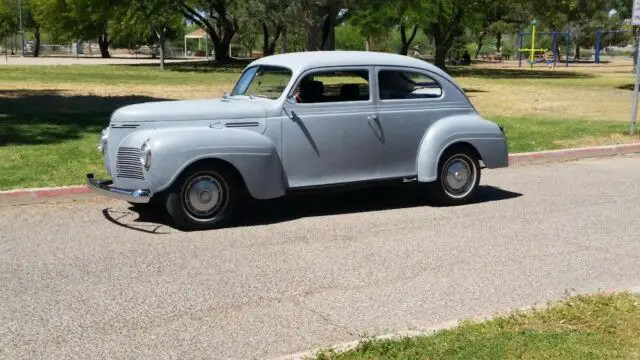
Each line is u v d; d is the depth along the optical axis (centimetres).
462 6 4397
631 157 1270
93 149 1130
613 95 2531
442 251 671
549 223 782
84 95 2166
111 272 600
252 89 821
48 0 6581
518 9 5309
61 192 872
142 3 4400
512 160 1195
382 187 961
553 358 407
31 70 3716
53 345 455
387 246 687
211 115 739
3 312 510
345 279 588
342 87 793
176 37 8381
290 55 824
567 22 7362
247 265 623
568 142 1335
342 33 6550
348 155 795
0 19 7994
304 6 3272
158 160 696
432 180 835
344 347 434
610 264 633
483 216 814
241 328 484
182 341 462
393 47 7331
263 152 738
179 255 651
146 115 729
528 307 510
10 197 845
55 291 554
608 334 445
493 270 614
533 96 2470
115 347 452
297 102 767
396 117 816
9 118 1480
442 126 838
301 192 783
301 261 636
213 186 736
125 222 771
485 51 9156
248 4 3594
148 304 528
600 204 880
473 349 420
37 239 702
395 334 454
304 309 520
